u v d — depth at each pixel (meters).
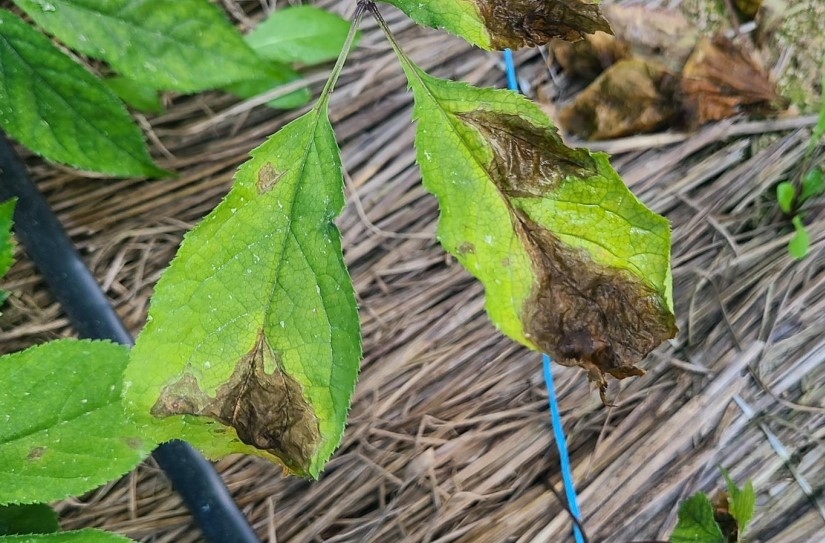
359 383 0.54
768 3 0.57
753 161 0.57
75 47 0.43
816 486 0.55
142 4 0.42
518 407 0.55
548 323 0.41
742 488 0.55
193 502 0.52
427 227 0.56
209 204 0.55
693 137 0.57
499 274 0.41
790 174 0.57
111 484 0.52
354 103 0.56
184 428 0.41
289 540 0.53
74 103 0.44
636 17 0.56
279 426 0.41
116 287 0.54
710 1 0.57
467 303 0.56
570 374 0.56
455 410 0.55
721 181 0.57
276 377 0.41
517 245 0.41
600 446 0.55
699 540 0.52
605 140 0.56
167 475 0.52
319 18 0.51
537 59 0.57
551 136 0.41
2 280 0.52
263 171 0.41
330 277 0.41
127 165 0.46
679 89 0.55
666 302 0.41
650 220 0.41
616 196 0.41
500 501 0.55
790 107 0.57
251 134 0.55
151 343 0.41
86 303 0.52
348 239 0.55
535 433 0.55
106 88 0.44
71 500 0.52
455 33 0.42
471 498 0.54
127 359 0.44
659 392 0.56
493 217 0.41
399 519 0.54
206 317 0.41
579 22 0.42
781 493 0.56
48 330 0.52
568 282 0.41
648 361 0.56
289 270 0.41
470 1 0.42
